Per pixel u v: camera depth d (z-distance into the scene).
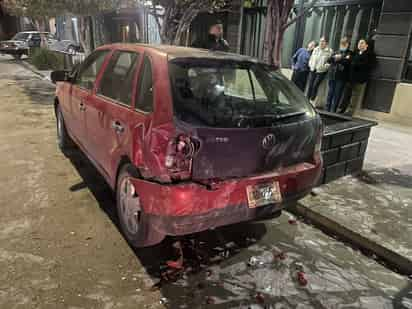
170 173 2.28
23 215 3.30
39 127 6.39
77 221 3.24
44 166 4.50
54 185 3.96
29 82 12.19
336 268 2.79
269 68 3.19
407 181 4.31
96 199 3.67
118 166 2.90
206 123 2.33
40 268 2.58
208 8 6.62
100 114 3.24
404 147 5.78
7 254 2.72
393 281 2.67
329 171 4.15
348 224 3.25
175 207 2.28
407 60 7.23
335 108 7.99
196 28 12.00
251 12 10.27
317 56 8.29
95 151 3.55
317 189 3.98
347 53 7.64
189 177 2.32
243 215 2.54
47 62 15.53
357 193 3.93
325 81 8.54
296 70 8.77
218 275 2.63
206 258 2.84
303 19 9.14
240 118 2.46
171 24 6.66
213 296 2.41
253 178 2.51
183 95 2.42
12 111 7.65
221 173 2.42
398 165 4.88
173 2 6.36
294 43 9.46
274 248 3.02
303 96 3.14
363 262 2.89
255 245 3.05
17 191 3.78
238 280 2.58
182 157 2.26
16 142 5.45
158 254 2.83
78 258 2.72
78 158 4.82
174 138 2.24
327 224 3.36
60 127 5.08
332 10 8.55
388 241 3.01
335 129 4.07
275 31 4.91
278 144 2.63
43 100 9.09
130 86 2.89
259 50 10.27
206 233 3.19
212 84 2.64
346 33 8.36
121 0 10.14
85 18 13.25
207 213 2.38
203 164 2.34
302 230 3.35
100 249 2.85
